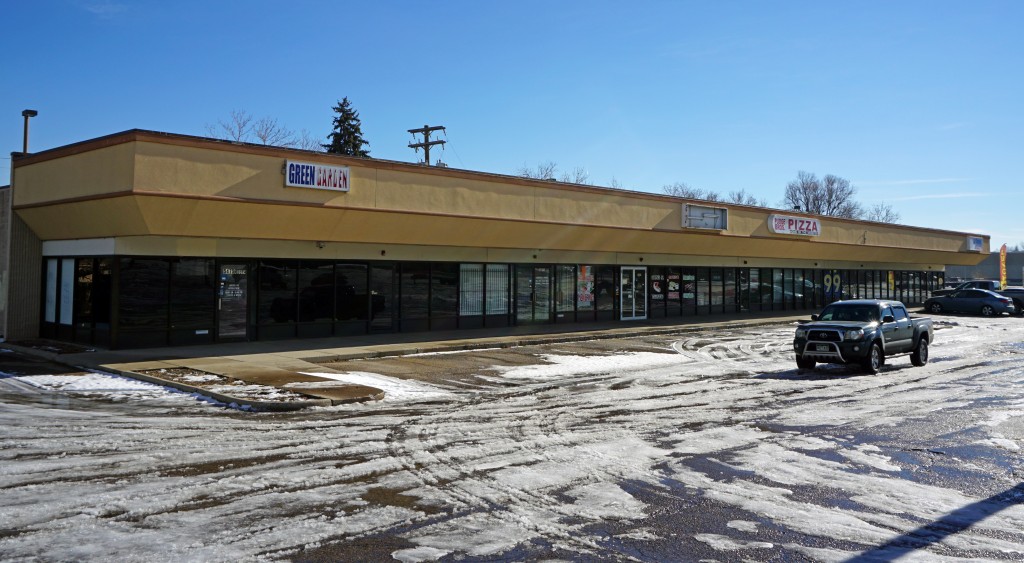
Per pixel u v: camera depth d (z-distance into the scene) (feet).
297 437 33.94
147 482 26.05
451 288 89.86
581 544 20.75
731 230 116.98
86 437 33.22
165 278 67.92
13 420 36.94
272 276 74.64
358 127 207.00
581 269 105.81
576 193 93.25
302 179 67.77
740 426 38.42
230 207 64.54
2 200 77.97
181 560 18.98
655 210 104.06
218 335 71.00
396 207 75.20
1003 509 24.50
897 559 19.84
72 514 22.49
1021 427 38.99
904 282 177.88
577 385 53.06
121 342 65.67
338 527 21.77
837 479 28.17
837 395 49.39
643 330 96.27
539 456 31.09
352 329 80.53
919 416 41.88
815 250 140.87
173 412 40.14
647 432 36.55
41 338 76.59
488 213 83.51
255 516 22.62
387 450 31.65
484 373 58.49
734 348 81.25
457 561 19.35
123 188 59.82
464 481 27.02
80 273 71.46
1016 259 339.57
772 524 22.71
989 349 84.69
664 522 22.77
